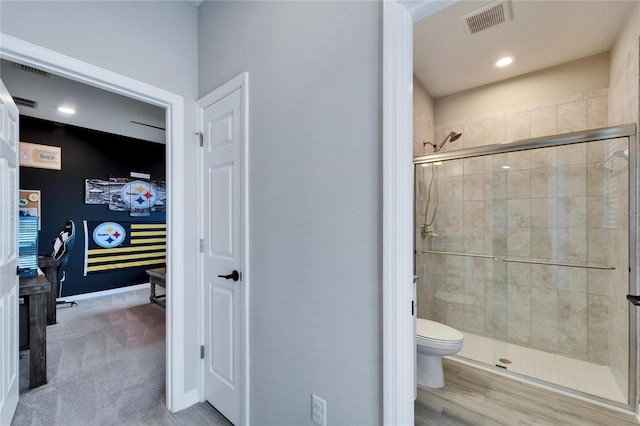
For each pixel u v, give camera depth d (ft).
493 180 8.85
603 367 7.37
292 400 4.33
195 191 6.28
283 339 4.45
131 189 16.83
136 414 5.82
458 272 9.43
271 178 4.66
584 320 7.70
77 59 4.76
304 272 4.15
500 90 8.99
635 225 5.88
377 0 3.41
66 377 7.27
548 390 6.55
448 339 6.41
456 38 6.97
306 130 4.14
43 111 12.50
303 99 4.18
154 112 12.66
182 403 5.97
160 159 18.12
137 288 17.01
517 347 8.55
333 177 3.80
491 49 7.39
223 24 5.72
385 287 3.23
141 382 7.04
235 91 5.38
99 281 15.62
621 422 5.52
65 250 13.11
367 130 3.47
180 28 6.16
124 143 16.55
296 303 4.26
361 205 3.51
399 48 3.18
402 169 3.18
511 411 5.85
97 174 15.56
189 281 6.13
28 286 6.79
